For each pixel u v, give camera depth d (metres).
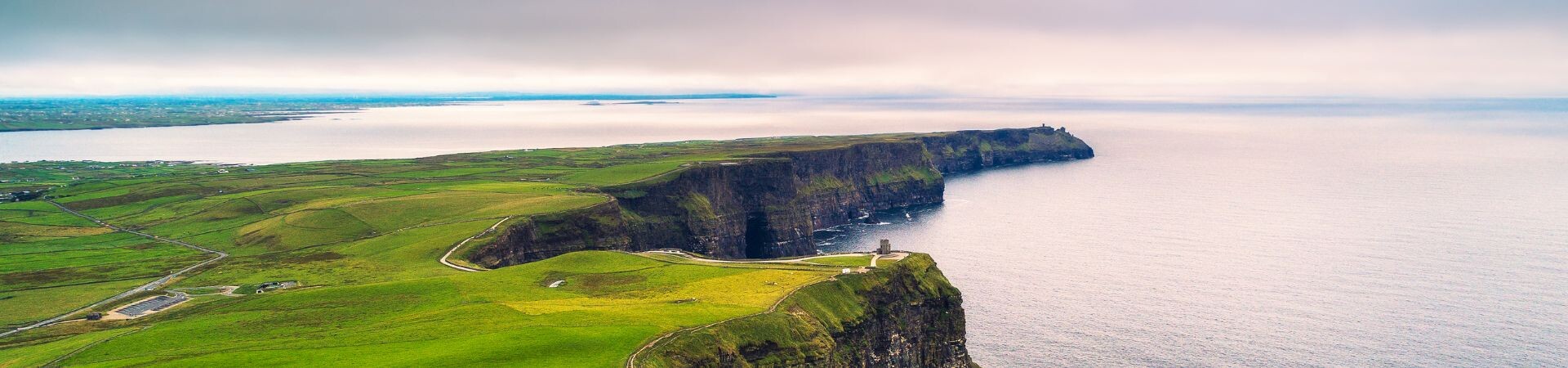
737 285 173.25
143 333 154.50
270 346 140.38
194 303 186.00
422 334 143.38
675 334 138.12
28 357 146.00
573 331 139.88
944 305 192.12
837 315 165.50
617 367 125.00
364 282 196.88
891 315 178.12
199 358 132.75
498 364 126.12
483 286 179.50
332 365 126.94
